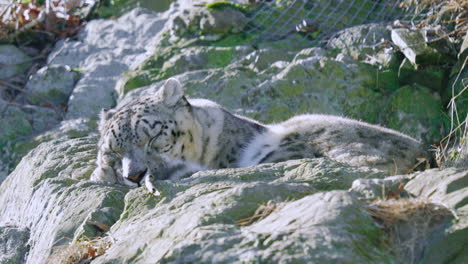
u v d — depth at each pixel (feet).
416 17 88.48
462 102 73.92
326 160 42.93
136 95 81.82
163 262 30.86
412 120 75.56
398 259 31.09
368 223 31.63
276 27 93.15
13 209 58.65
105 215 42.91
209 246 30.78
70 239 42.70
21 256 48.21
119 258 33.81
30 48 104.42
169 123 53.93
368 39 86.02
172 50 90.58
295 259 29.22
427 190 35.22
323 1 94.53
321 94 78.33
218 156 56.95
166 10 108.99
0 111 86.22
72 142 64.49
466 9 82.33
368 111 77.71
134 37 100.17
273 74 81.46
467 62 74.84
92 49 99.91
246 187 36.50
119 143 52.65
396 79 79.97
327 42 89.45
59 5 106.52
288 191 36.50
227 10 93.09
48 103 89.92
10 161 80.38
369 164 54.13
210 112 57.67
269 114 76.23
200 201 37.09
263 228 32.42
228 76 80.94
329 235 30.35
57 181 51.47
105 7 110.11
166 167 54.44
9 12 106.32
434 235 31.76
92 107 86.12
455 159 60.44
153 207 39.96
